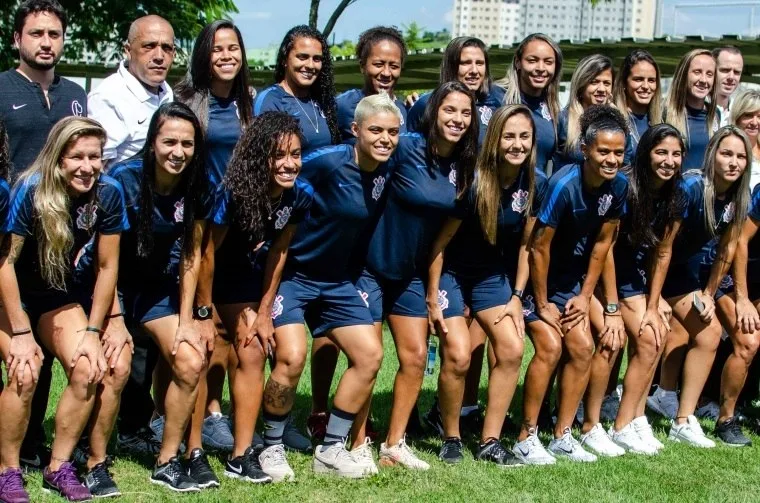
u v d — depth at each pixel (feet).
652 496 16.85
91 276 16.12
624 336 19.35
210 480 16.35
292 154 15.81
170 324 16.35
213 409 18.84
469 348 18.10
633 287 20.03
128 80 18.10
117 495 15.78
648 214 19.04
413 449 19.03
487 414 18.69
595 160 17.69
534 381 18.67
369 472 17.39
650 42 33.71
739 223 19.88
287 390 16.79
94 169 14.90
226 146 17.97
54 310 15.78
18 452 15.53
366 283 17.83
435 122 16.92
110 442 18.80
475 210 17.61
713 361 21.40
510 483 17.22
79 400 15.48
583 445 19.85
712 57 22.12
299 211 16.61
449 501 16.08
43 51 16.97
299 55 18.40
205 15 50.01
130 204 15.78
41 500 15.43
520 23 207.72
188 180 15.76
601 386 19.60
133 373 18.11
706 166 19.74
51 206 14.74
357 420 17.65
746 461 19.34
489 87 20.70
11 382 15.06
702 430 21.45
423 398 23.34
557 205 18.03
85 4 47.75
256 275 17.12
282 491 16.35
